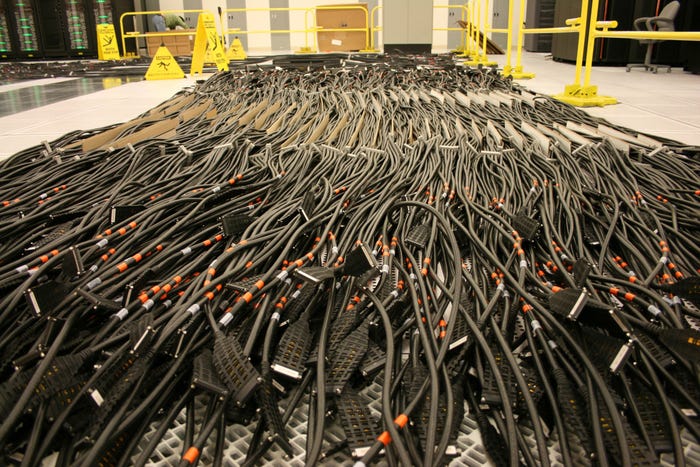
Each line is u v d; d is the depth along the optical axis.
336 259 1.44
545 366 1.06
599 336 1.00
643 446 0.83
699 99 4.84
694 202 1.89
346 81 5.61
